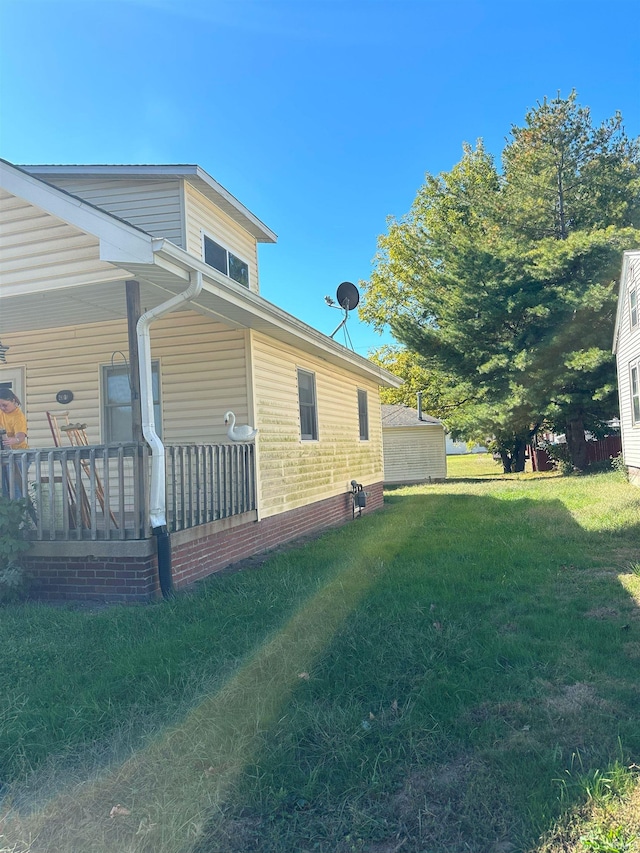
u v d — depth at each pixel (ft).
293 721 10.34
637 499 36.70
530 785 8.62
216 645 13.74
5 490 19.19
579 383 67.41
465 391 75.10
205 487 21.81
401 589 18.40
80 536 18.76
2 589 18.40
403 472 80.64
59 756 9.62
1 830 8.15
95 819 8.30
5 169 19.15
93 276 19.01
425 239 101.50
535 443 95.20
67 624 15.81
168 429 27.20
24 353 29.40
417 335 77.15
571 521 31.42
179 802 8.48
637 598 17.11
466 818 8.02
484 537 27.78
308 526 32.99
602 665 12.42
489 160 102.32
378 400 52.49
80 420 28.58
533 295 66.59
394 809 8.33
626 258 48.93
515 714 10.57
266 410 27.86
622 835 7.59
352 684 11.79
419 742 9.68
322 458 36.24
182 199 29.78
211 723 10.33
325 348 32.78
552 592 17.98
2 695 11.78
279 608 16.61
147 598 18.24
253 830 8.04
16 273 19.86
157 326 27.43
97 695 11.51
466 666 12.44
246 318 24.35
